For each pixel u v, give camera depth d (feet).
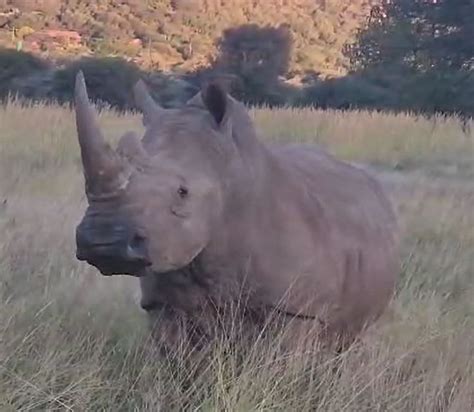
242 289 32.50
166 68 285.64
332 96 221.87
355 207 37.86
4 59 209.36
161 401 32.60
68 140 92.63
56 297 41.75
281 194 33.47
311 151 40.83
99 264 27.78
